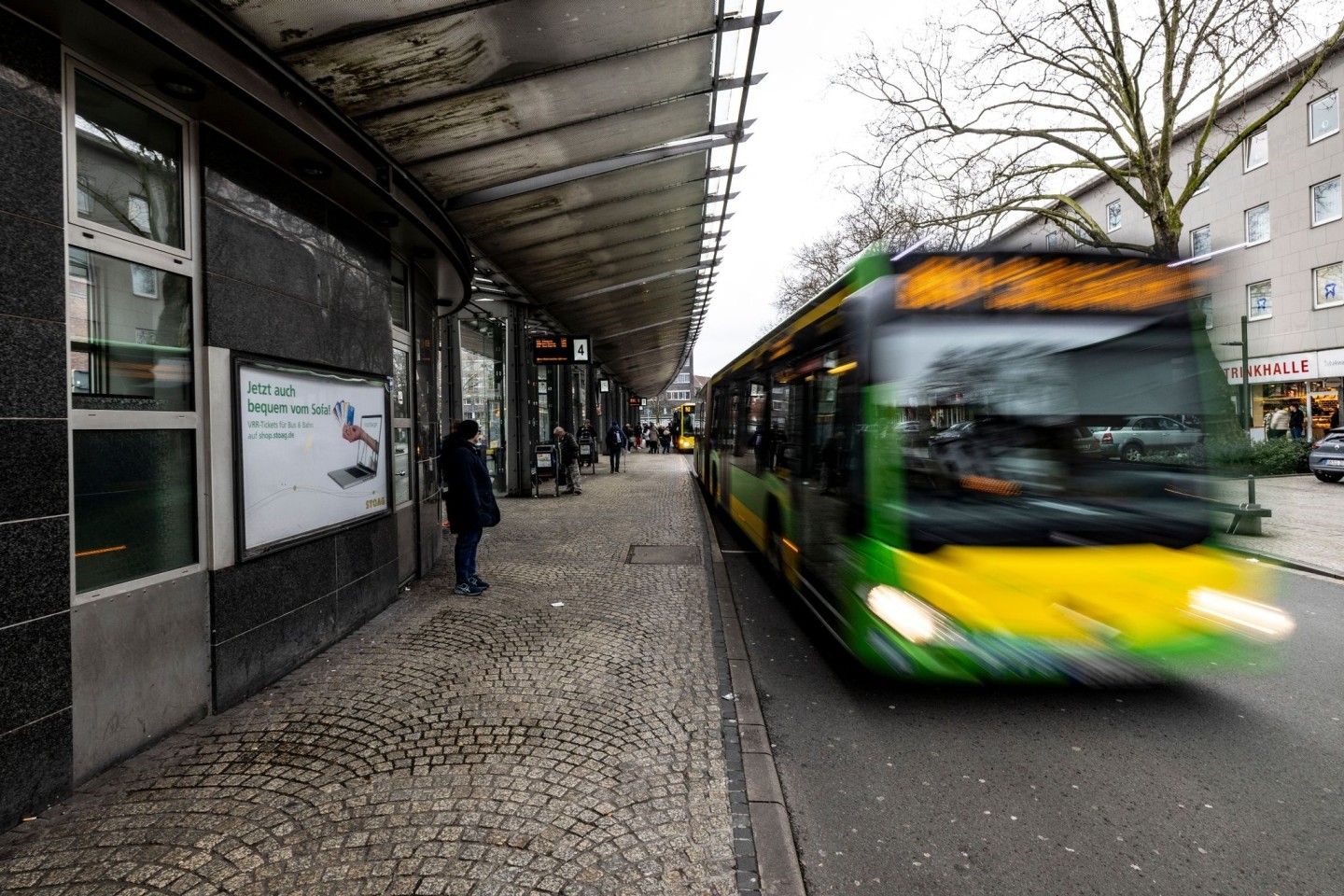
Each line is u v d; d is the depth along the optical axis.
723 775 3.44
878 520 4.29
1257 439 23.36
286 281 4.76
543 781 3.35
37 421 3.04
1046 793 3.39
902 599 4.13
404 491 7.39
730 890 2.58
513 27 4.88
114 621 3.45
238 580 4.27
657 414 107.25
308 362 5.02
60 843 2.83
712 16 5.45
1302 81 13.60
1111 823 3.12
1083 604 4.13
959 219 16.38
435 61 5.05
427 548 8.17
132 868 2.66
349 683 4.60
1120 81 15.36
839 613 4.88
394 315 7.18
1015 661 4.08
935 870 2.80
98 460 3.43
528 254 11.76
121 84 3.56
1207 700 4.50
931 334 4.32
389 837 2.88
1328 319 22.80
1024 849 2.93
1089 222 15.88
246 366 4.33
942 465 4.20
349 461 5.67
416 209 6.24
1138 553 4.18
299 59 4.70
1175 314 4.44
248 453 4.35
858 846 2.97
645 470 25.59
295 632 4.87
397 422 7.17
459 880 2.60
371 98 5.48
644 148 8.20
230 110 3.94
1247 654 5.36
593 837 2.90
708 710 4.20
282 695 4.39
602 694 4.44
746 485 9.65
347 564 5.64
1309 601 6.88
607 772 3.45
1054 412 4.27
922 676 4.10
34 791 3.02
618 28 5.27
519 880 2.61
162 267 3.79
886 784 3.50
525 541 10.20
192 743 3.71
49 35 3.11
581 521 12.29
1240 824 3.10
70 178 3.28
